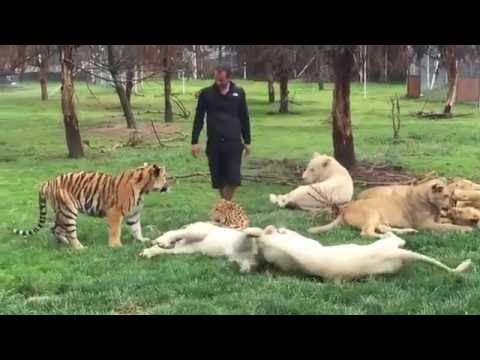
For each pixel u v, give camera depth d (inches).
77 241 351.9
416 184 373.1
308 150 793.6
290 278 283.0
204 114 421.7
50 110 1444.4
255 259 297.0
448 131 976.3
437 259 304.2
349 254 278.4
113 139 931.3
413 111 1344.7
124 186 350.9
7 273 298.5
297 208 443.5
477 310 241.8
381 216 365.4
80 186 350.9
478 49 650.2
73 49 767.1
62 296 270.1
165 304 256.5
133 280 280.8
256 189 540.4
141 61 899.4
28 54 872.3
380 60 549.3
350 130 625.9
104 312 250.5
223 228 322.7
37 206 470.3
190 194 521.0
